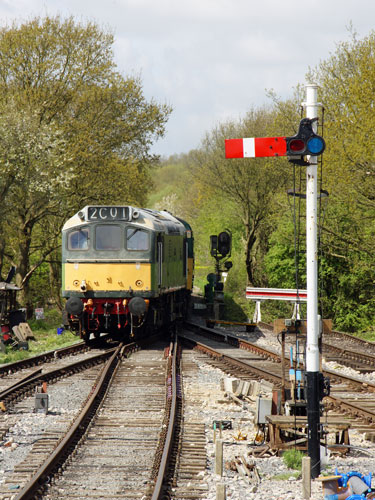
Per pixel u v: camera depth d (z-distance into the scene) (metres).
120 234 83.69
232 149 37.41
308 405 36.72
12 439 40.34
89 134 131.88
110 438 41.22
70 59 133.38
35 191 120.88
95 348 85.94
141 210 88.56
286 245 139.75
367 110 97.00
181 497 31.06
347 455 39.50
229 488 32.47
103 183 134.38
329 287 135.00
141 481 33.09
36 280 165.38
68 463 35.81
